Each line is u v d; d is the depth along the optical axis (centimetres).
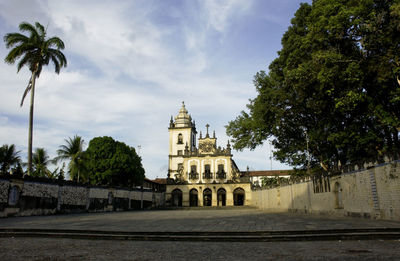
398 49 1714
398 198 1530
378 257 716
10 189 2391
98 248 927
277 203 3638
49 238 1162
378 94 1991
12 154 3544
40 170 3766
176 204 5672
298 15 2567
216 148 5809
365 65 1845
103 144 4634
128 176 4775
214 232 1144
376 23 1688
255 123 2756
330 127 2378
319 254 780
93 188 3662
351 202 1988
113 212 3616
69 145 3975
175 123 6488
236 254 811
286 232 1110
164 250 888
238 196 5922
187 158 5806
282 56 2564
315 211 2569
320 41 1919
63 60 3067
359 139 2078
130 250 891
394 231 1088
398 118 1958
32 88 2877
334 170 2223
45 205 2795
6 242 1047
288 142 3023
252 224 1486
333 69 1795
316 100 2142
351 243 948
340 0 1819
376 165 1716
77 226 1437
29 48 2891
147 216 2503
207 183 5541
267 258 747
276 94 2438
